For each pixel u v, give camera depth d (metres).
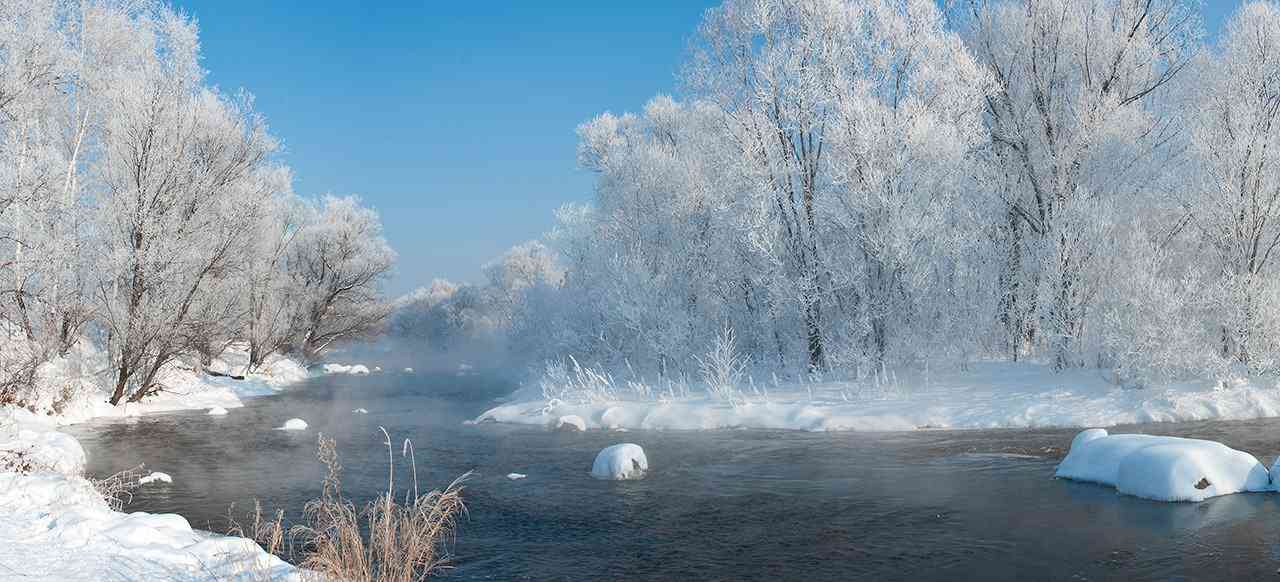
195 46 26.97
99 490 11.80
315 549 9.36
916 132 22.25
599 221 31.81
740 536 10.22
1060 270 22.02
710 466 14.76
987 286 24.34
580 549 9.79
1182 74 25.72
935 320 22.98
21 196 20.14
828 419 18.72
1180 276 22.55
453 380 42.72
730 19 24.83
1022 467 13.66
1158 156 24.58
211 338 28.08
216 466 15.96
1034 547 9.31
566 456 16.45
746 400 21.00
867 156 22.55
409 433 20.62
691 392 23.20
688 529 10.60
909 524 10.48
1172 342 19.06
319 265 49.53
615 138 37.56
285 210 45.66
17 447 13.05
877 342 22.89
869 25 24.25
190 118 25.31
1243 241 20.22
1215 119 22.70
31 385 22.33
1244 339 19.36
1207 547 9.02
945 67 23.97
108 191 25.02
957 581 8.31
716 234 26.86
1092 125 23.92
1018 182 25.31
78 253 23.36
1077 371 21.67
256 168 29.03
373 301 52.66
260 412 26.70
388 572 7.24
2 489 9.81
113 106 25.36
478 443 18.53
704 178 27.50
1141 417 17.44
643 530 10.60
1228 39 24.11
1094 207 22.33
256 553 7.27
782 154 24.06
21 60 21.25
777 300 23.45
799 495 12.31
